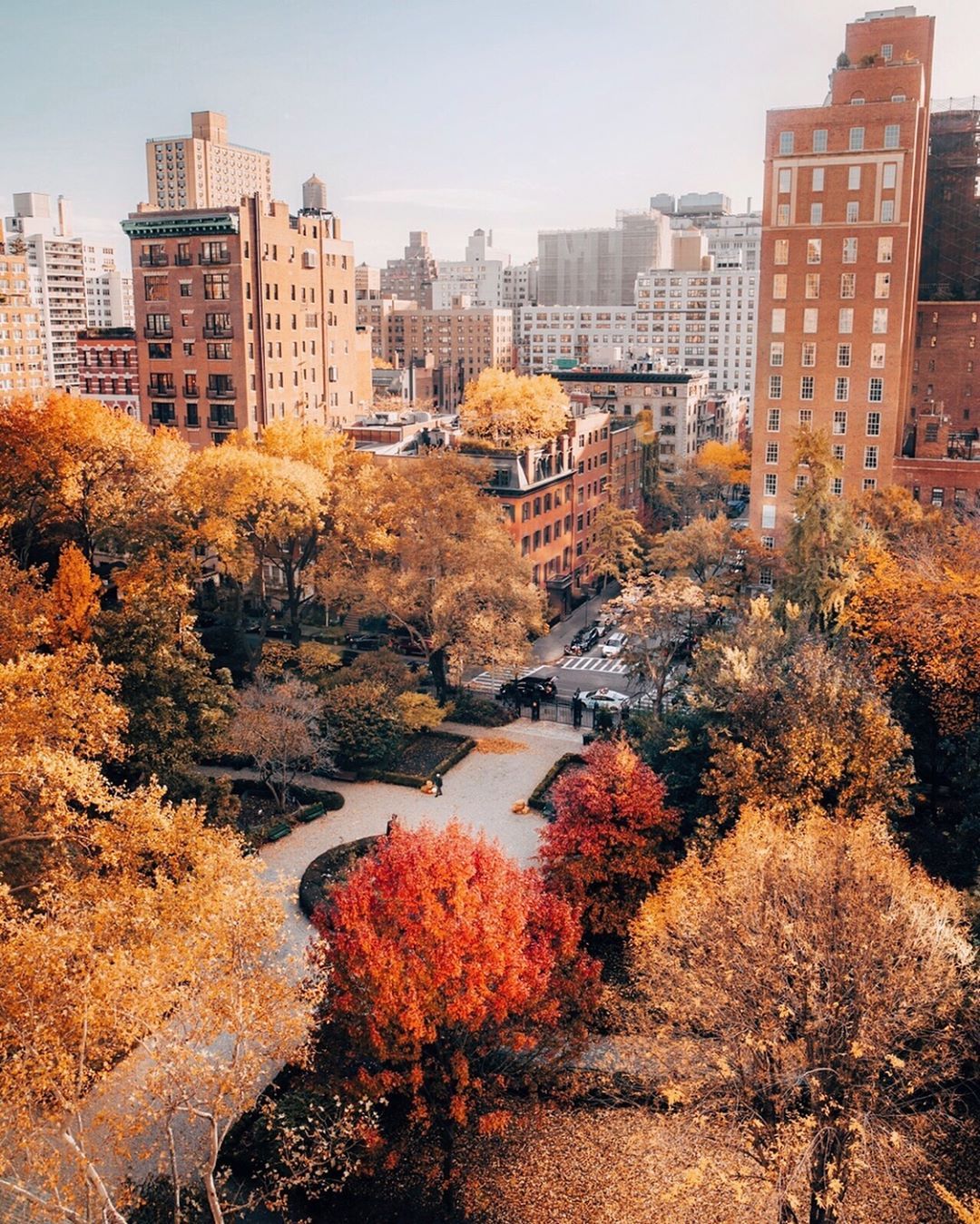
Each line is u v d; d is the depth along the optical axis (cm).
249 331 10981
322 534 7725
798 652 4759
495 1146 3438
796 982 2966
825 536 6369
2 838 3450
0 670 3812
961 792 4881
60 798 3303
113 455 7444
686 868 3716
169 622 5162
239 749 5569
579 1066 3653
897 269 10256
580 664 8625
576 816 4294
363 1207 3247
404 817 5544
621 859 4231
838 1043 2888
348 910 3297
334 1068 3344
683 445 16325
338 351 12688
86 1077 2584
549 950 3503
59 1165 2462
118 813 3259
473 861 3416
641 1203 3209
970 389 11825
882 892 3122
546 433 12250
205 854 3111
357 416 12538
